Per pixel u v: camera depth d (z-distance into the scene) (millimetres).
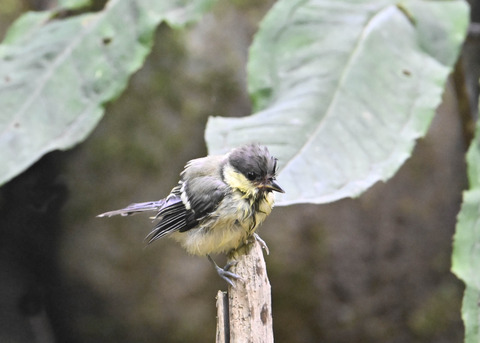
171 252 11375
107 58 6488
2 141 6098
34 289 12031
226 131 5523
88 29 6652
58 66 6488
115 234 11500
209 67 11391
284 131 5527
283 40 6273
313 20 6332
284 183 5156
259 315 4492
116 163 11492
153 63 11406
